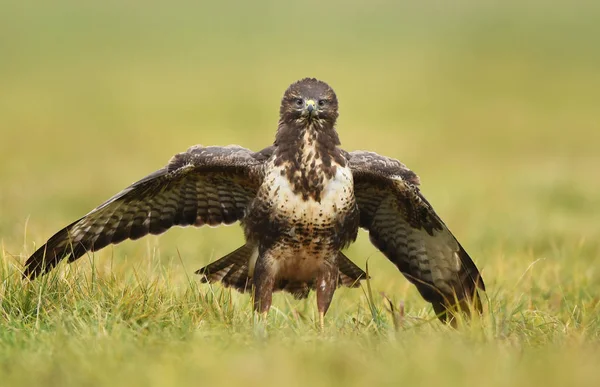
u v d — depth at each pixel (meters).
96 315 10.09
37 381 8.09
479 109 53.09
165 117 50.47
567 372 8.09
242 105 57.25
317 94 11.32
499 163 32.31
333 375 8.10
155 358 8.70
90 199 22.08
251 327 10.09
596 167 29.78
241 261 11.84
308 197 11.12
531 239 16.92
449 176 28.30
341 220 11.25
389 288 13.29
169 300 10.63
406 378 8.01
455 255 11.80
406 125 45.00
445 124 45.72
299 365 8.34
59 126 44.03
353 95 59.47
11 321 10.05
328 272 11.43
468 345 9.16
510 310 11.45
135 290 10.71
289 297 12.55
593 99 57.69
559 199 22.09
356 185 11.84
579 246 14.92
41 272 10.79
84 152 34.38
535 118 48.62
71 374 8.16
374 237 12.31
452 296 12.00
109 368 8.30
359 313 11.21
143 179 11.05
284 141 11.27
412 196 11.57
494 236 17.62
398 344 9.09
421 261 12.15
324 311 11.38
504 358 8.66
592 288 13.32
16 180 25.08
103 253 13.27
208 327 9.98
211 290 11.02
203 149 11.40
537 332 10.20
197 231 18.70
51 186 23.81
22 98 57.34
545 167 29.56
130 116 50.50
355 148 33.34
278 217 11.17
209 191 11.73
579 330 10.22
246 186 11.63
